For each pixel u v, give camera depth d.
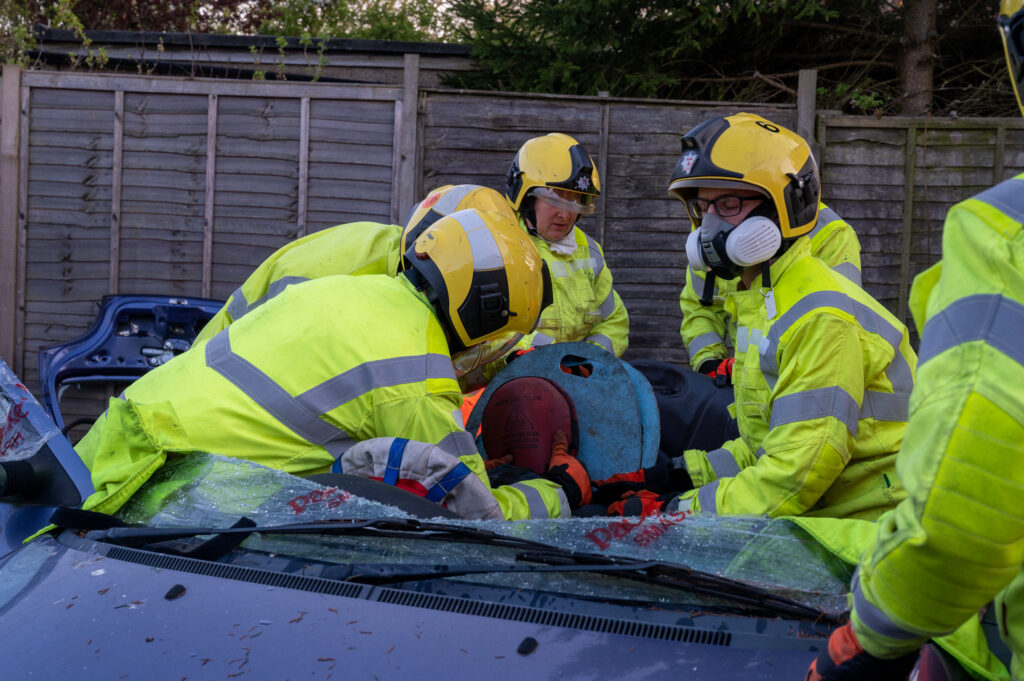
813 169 2.41
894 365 2.33
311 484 1.90
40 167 6.64
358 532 1.73
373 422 2.24
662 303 6.46
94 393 6.51
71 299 6.71
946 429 0.97
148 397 2.30
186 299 5.26
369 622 1.49
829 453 2.14
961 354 0.99
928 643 1.35
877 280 6.39
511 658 1.40
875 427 2.29
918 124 6.26
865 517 2.33
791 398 2.21
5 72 6.54
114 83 6.55
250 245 6.61
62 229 6.68
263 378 2.23
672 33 7.52
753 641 1.42
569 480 2.53
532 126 6.38
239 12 11.23
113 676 1.42
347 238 3.49
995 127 6.20
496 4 7.79
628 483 2.72
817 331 2.20
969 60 8.22
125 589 1.63
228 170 6.56
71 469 2.13
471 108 6.38
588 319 4.59
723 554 1.67
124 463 2.01
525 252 2.48
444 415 2.24
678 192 2.55
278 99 6.50
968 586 0.98
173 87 6.52
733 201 2.39
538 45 7.71
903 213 6.34
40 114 6.60
